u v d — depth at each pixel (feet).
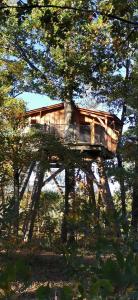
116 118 90.33
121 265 6.56
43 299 5.85
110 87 72.18
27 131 72.02
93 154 80.38
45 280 32.42
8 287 6.17
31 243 45.85
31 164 74.13
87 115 92.58
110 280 6.34
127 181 67.87
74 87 51.98
